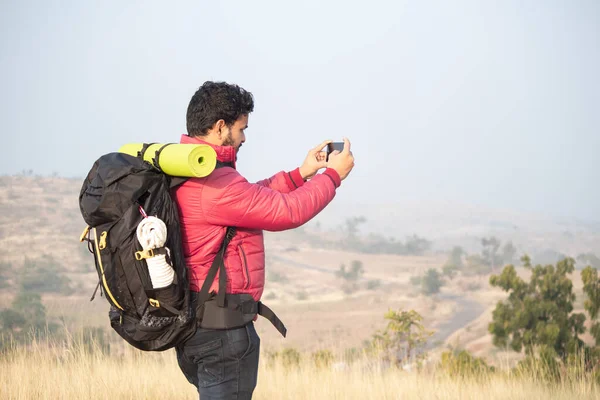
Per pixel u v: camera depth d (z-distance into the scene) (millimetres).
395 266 195125
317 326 110188
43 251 145875
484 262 179875
